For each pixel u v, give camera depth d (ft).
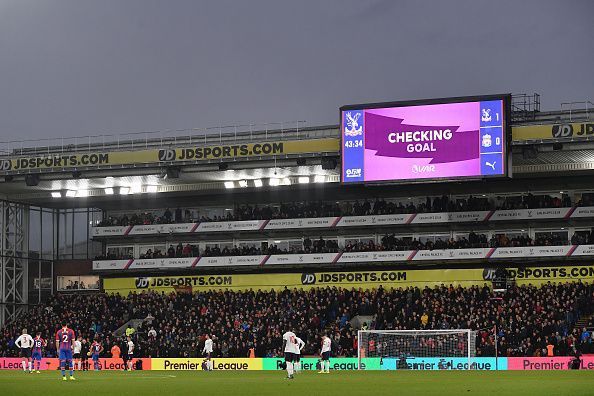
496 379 151.74
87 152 283.38
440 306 258.78
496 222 285.02
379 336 236.63
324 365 198.29
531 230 292.61
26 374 200.13
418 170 260.42
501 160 253.44
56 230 344.08
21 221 327.67
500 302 257.75
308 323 264.93
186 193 314.35
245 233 311.88
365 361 235.81
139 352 261.85
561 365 220.84
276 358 246.47
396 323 255.09
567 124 246.06
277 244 318.86
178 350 259.60
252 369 248.52
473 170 255.70
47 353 281.33
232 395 106.22
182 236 323.37
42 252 337.72
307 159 270.26
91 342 271.69
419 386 126.11
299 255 298.15
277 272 304.30
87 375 192.44
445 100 259.60
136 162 277.44
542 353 226.38
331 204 312.09
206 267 307.17
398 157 262.06
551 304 252.21
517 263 280.51
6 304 315.58
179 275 313.53
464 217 285.64
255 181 295.48
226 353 255.91
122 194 311.06
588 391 110.11
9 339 293.23
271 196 317.01
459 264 286.25
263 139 271.28
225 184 298.76
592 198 289.94
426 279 289.12
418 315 259.60
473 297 264.52
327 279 299.38
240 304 286.25
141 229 319.06
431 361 232.12
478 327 243.81
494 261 282.15
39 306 319.27
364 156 264.52
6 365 278.87
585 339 228.84
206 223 312.71
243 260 303.68
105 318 293.84
